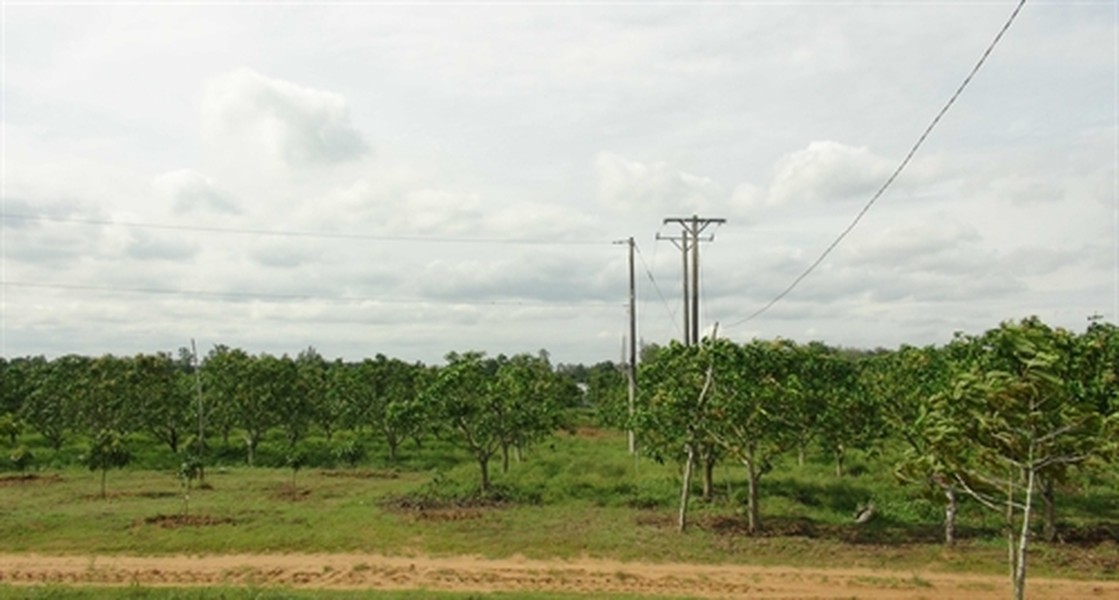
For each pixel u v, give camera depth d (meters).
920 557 19.17
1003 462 9.89
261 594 15.16
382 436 50.56
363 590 15.94
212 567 18.11
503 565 18.39
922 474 10.71
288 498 27.92
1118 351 17.91
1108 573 17.75
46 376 47.53
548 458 37.84
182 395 46.06
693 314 33.38
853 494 26.81
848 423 22.19
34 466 39.75
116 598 14.98
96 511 24.47
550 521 23.41
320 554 19.38
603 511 25.27
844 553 19.56
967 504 24.53
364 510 25.00
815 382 21.97
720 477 31.28
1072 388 16.55
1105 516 24.06
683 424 22.56
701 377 23.17
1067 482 10.52
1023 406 9.41
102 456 28.45
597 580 17.20
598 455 40.16
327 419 46.03
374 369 44.78
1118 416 9.23
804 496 26.94
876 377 24.70
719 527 22.52
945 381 19.39
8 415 39.38
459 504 26.53
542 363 47.59
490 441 29.55
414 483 32.59
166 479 34.19
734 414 21.59
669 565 18.52
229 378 42.88
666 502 26.66
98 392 42.00
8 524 22.00
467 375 29.53
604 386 69.19
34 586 16.11
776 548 20.05
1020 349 9.98
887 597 16.05
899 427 21.91
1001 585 16.91
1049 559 18.88
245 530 21.50
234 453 45.53
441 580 17.12
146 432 50.94
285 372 43.22
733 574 17.72
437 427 30.81
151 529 21.62
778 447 21.88
